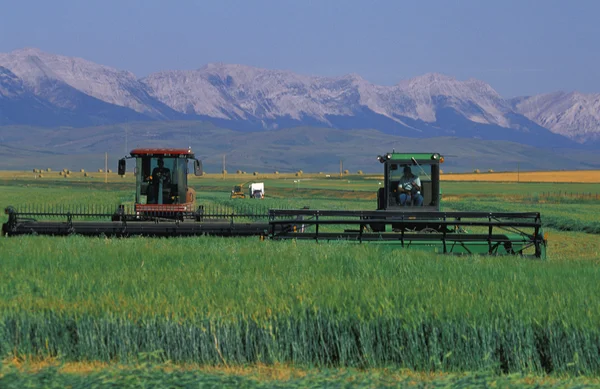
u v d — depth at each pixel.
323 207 189.62
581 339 34.59
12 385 29.47
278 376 34.03
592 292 41.47
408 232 72.12
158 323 35.72
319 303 36.97
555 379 33.97
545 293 40.84
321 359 35.66
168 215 90.25
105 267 50.00
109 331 35.66
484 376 31.44
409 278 46.38
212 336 35.56
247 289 41.03
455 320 35.25
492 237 67.75
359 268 50.56
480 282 44.84
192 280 43.84
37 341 35.81
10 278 45.44
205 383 29.52
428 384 29.91
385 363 35.09
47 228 74.69
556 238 111.06
